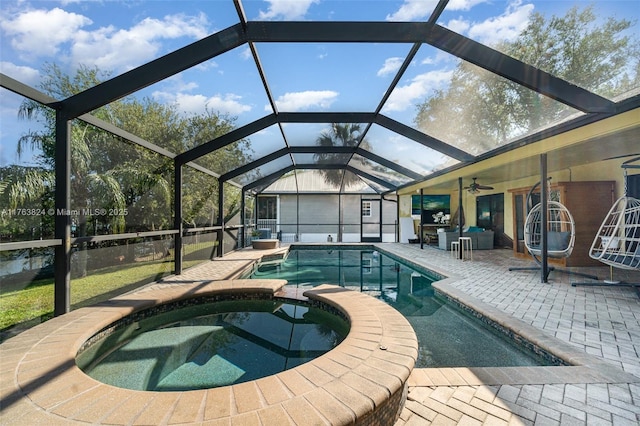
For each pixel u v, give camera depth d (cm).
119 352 340
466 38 393
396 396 201
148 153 620
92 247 545
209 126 596
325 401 182
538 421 189
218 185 941
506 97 477
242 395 190
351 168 1258
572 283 528
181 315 463
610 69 369
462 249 848
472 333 386
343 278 740
